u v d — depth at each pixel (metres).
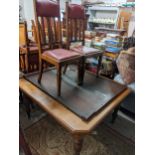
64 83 1.73
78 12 1.85
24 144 1.09
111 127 1.76
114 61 2.16
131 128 1.76
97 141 1.56
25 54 2.23
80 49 1.76
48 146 1.47
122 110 2.03
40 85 1.62
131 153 1.45
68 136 1.60
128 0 2.54
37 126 1.71
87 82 1.81
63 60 1.38
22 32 2.58
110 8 2.80
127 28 2.36
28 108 1.71
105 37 2.36
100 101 1.41
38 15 1.46
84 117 1.16
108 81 1.87
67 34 1.81
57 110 1.26
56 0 1.65
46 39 1.67
